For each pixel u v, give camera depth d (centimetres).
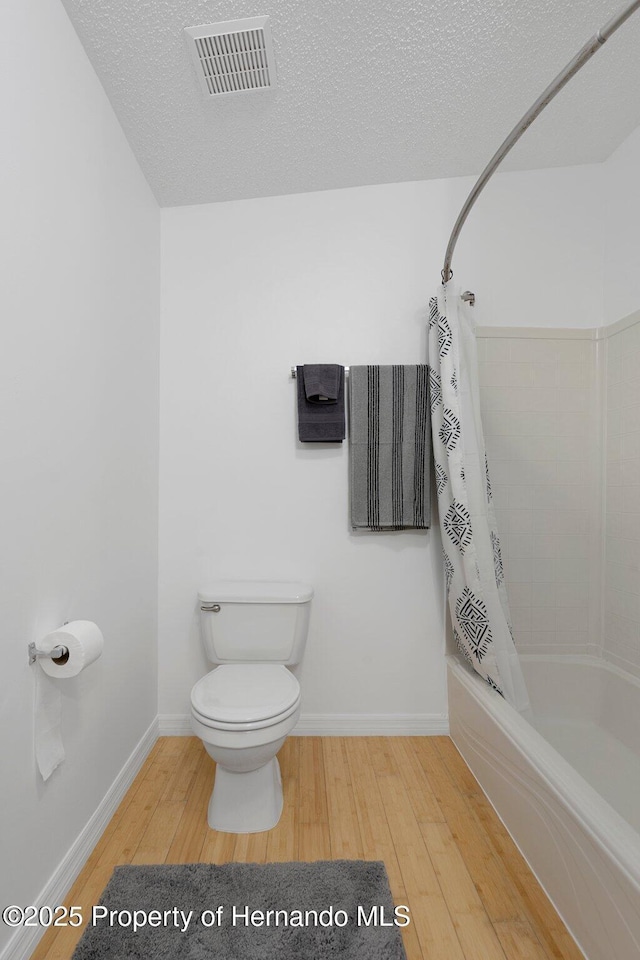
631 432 172
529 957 97
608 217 184
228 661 168
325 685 185
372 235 186
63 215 113
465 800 146
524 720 139
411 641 185
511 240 187
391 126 157
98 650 105
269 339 186
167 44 125
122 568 149
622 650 175
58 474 111
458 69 137
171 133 154
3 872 90
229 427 186
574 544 188
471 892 113
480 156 174
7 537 92
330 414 177
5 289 91
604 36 86
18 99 95
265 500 185
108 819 136
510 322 187
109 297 140
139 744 163
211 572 185
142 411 168
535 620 188
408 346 185
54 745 104
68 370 116
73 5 114
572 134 169
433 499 184
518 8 121
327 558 184
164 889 112
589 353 188
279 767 161
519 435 188
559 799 106
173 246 187
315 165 173
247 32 123
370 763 165
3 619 91
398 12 120
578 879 99
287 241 187
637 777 150
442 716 185
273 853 124
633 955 82
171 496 185
